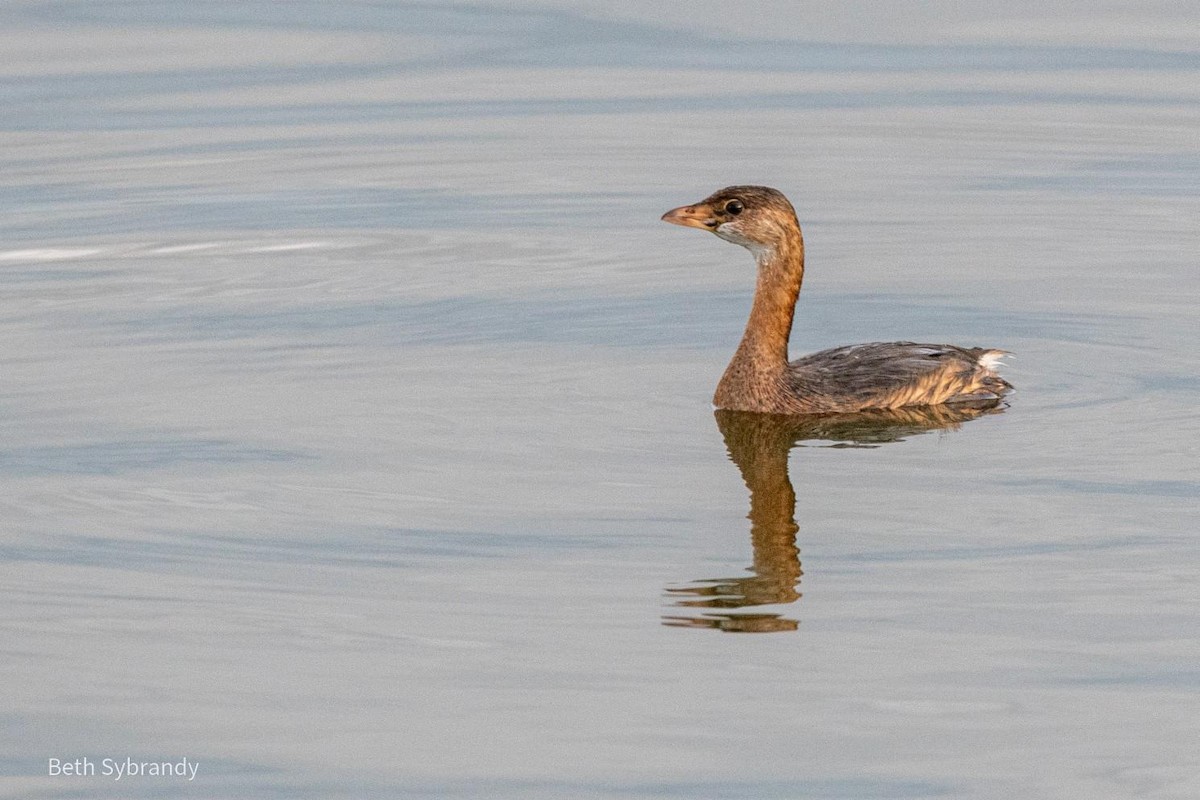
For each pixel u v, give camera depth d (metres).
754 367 15.93
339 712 10.38
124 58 30.70
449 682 10.70
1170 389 16.19
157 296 19.66
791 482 13.96
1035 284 19.95
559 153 25.89
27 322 18.66
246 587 12.02
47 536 12.92
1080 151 25.50
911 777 9.67
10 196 23.78
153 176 24.70
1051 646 11.09
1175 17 33.16
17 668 10.95
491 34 32.62
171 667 10.95
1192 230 21.83
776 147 25.91
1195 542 12.55
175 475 14.11
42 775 9.80
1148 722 10.20
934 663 10.89
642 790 9.56
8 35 32.00
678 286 20.20
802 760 9.86
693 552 12.54
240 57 30.81
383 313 19.05
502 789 9.59
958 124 27.00
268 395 16.22
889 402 15.91
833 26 33.06
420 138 26.66
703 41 32.19
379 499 13.55
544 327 18.61
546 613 11.57
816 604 11.71
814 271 20.83
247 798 9.53
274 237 22.12
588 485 13.88
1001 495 13.56
